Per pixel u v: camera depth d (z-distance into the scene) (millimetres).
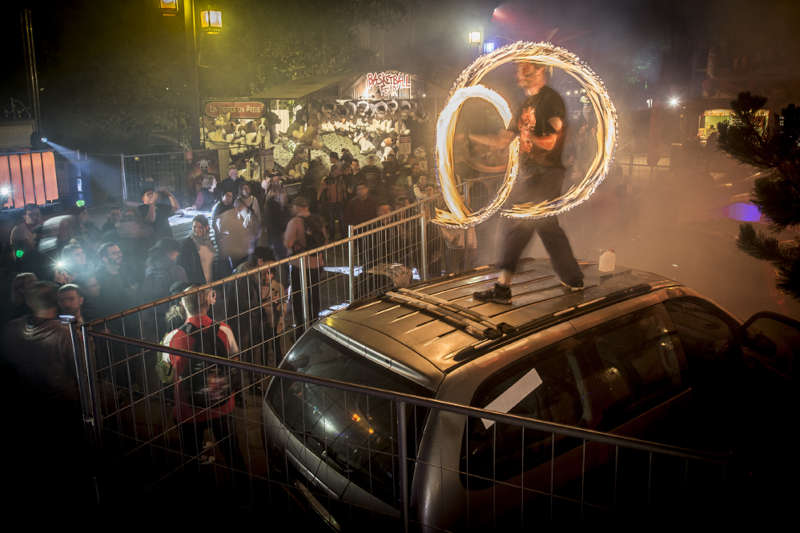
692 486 4188
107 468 4445
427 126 19656
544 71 4688
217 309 6629
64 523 4762
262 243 12180
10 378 6098
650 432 4363
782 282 5145
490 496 3633
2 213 13742
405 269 7699
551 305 4586
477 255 9938
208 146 19375
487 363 3836
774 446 4402
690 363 4895
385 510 3633
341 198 14352
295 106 19297
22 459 5570
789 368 5016
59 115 23453
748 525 3252
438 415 3572
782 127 5180
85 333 4211
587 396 4098
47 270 9039
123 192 17578
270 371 3676
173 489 4828
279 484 4434
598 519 4012
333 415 4074
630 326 4535
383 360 3998
